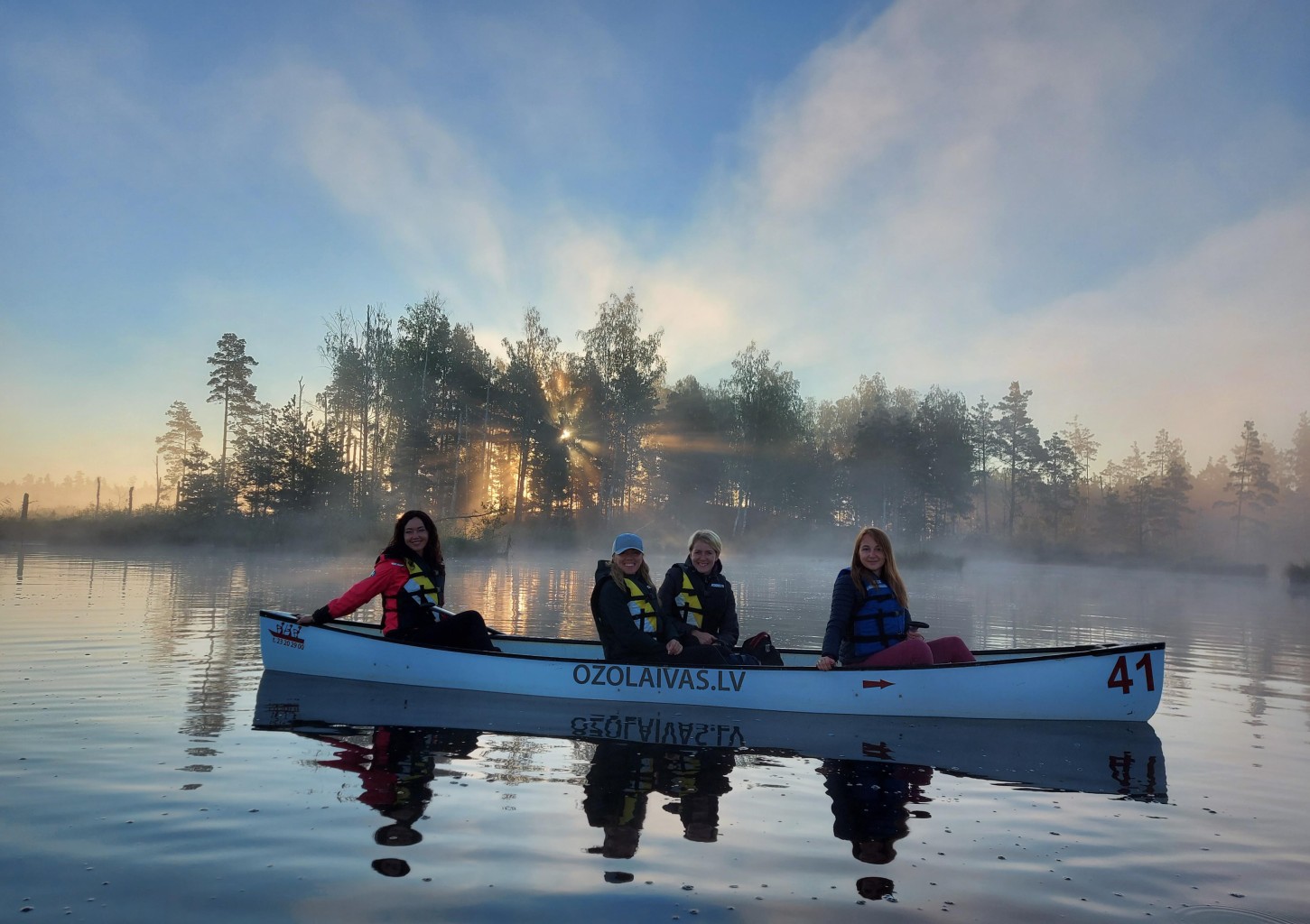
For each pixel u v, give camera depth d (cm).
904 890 262
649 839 303
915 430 5997
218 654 709
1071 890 265
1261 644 1048
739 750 452
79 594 1200
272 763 393
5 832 295
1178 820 342
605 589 604
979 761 440
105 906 236
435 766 397
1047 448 7506
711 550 627
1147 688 550
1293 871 285
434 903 241
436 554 665
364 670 627
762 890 258
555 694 589
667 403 5250
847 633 594
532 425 4562
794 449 5484
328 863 271
